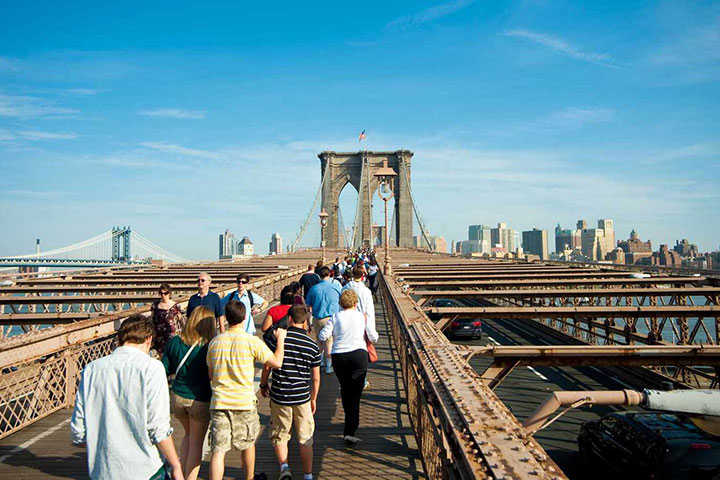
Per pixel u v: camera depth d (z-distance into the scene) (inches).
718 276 751.1
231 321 189.8
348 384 253.1
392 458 235.8
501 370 284.4
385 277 797.9
